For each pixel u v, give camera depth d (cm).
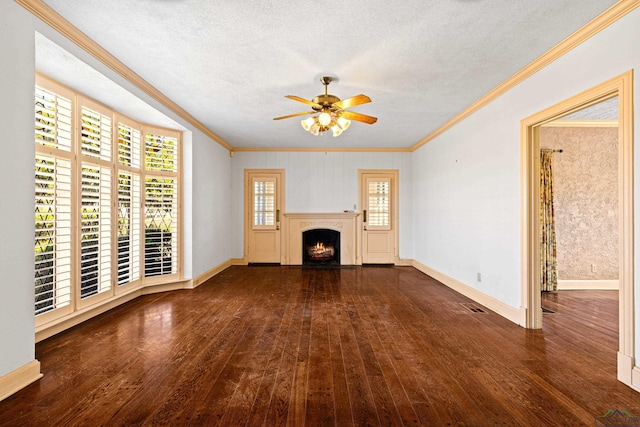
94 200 353
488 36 261
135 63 311
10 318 205
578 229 506
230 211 704
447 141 522
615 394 209
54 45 238
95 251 362
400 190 715
